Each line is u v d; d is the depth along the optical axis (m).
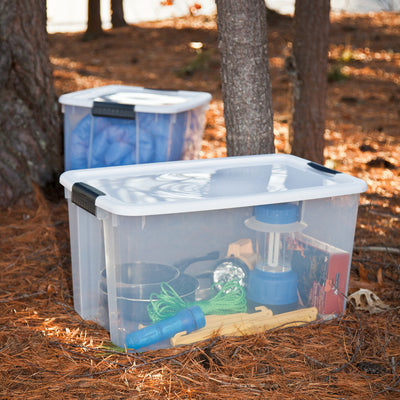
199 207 2.12
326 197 2.39
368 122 7.18
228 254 2.40
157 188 2.39
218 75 9.96
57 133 4.29
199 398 2.01
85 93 3.50
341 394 2.06
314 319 2.54
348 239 2.52
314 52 4.35
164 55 11.73
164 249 2.22
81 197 2.23
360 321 2.51
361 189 2.39
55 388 2.06
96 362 2.23
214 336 2.36
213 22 14.24
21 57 3.99
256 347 2.33
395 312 2.68
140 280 2.23
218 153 5.56
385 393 2.07
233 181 2.55
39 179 4.16
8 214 3.93
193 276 2.36
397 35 12.77
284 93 8.59
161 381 2.10
